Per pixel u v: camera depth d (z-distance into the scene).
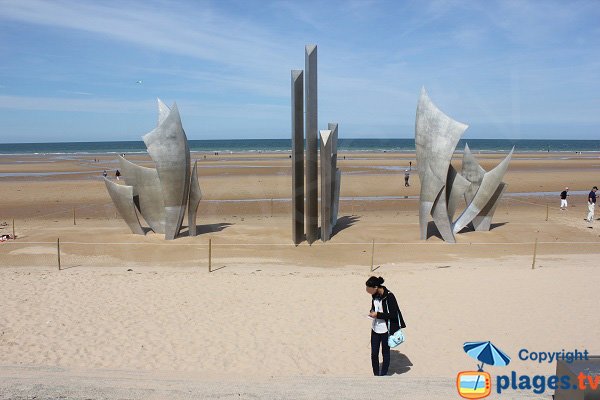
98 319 10.58
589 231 20.06
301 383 6.30
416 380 6.52
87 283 13.13
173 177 18.11
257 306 11.33
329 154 17.97
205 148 103.19
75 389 5.66
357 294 12.12
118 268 14.90
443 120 17.69
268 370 8.30
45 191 33.72
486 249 17.22
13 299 11.83
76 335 9.74
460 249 17.23
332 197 20.33
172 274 14.07
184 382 6.19
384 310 7.74
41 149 111.50
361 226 21.08
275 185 36.28
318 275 13.95
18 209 26.95
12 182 38.88
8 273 14.16
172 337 9.65
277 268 14.92
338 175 20.52
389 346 7.81
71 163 59.56
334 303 11.49
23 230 20.33
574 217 23.67
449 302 11.33
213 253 16.73
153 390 5.67
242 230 20.17
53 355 8.86
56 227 21.14
